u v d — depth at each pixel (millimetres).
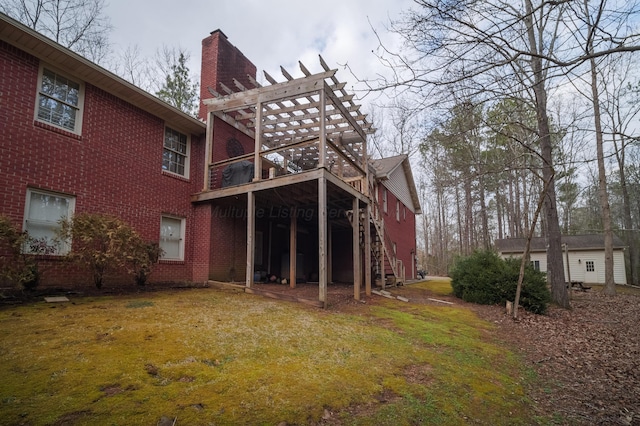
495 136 12203
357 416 3070
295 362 4059
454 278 12172
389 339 5547
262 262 13047
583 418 3752
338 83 8805
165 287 9008
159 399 2898
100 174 8156
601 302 13617
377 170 17109
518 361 5480
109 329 4590
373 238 14531
